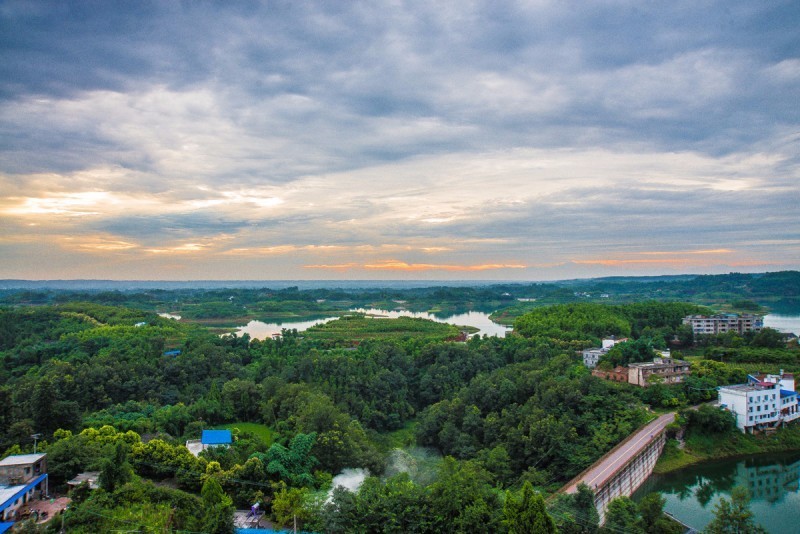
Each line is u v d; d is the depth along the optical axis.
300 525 88.12
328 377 197.88
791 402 167.62
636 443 135.25
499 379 172.38
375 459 124.25
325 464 117.75
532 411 143.50
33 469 93.12
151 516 82.75
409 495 87.00
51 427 130.12
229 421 159.75
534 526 74.19
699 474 139.38
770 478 137.50
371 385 187.62
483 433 149.25
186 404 172.00
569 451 128.50
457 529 81.75
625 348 194.38
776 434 157.75
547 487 119.06
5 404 127.50
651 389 167.62
